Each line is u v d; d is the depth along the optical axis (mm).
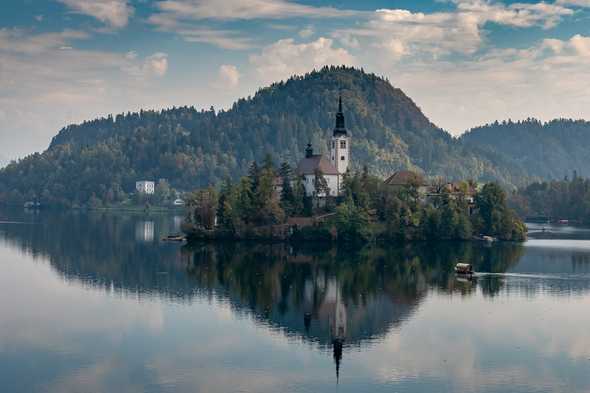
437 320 141250
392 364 114188
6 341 125562
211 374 109000
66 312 147250
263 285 177750
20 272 197125
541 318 142000
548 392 101938
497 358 117000
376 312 148500
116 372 109750
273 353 119812
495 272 198625
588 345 123625
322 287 175375
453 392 101938
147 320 140875
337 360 115812
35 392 101500
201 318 142625
